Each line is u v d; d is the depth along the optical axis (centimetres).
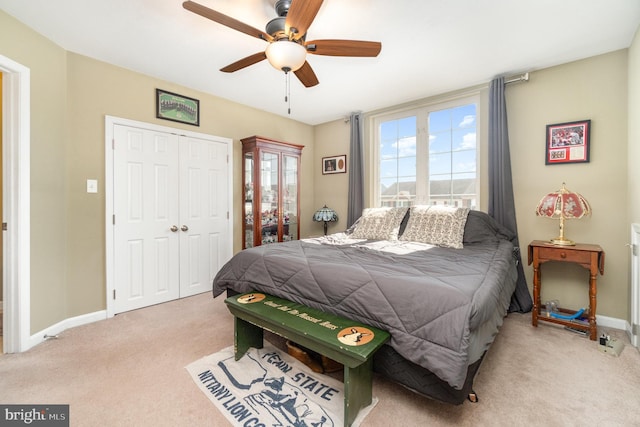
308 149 469
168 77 298
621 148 238
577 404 148
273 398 151
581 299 257
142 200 290
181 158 320
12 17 199
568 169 262
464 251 232
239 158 377
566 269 264
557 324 241
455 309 128
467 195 328
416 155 365
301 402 148
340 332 144
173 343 214
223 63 268
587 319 242
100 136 262
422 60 260
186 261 326
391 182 390
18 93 205
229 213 366
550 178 270
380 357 152
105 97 265
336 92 335
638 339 204
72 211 246
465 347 121
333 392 156
